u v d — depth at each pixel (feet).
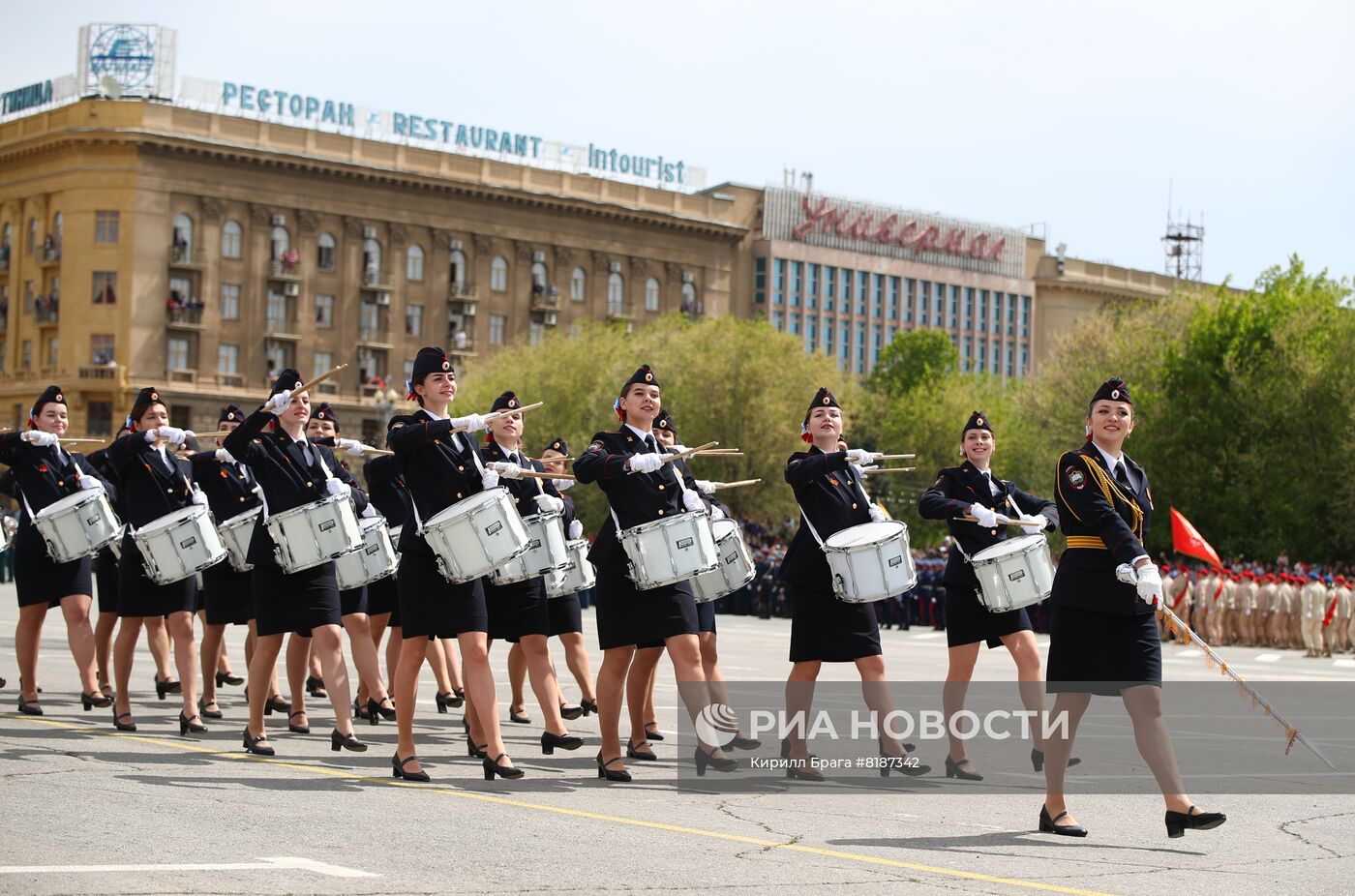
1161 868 28.78
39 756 38.40
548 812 32.94
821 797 36.50
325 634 41.22
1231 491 180.65
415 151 322.14
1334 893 26.84
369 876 25.66
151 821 29.91
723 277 369.71
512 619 41.83
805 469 40.68
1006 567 40.88
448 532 36.40
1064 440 200.23
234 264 300.40
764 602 162.71
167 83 298.97
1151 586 30.42
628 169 358.64
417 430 37.55
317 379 40.55
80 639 48.55
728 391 236.63
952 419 289.33
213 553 44.60
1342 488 171.12
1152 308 217.36
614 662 38.81
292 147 306.76
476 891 24.84
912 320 415.64
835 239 400.47
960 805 35.76
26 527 47.62
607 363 253.44
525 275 337.52
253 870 25.72
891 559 39.65
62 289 291.17
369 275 315.17
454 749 44.11
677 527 38.34
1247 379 182.70
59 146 291.58
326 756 41.14
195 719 44.62
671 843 29.71
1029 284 439.63
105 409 288.71
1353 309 188.14
